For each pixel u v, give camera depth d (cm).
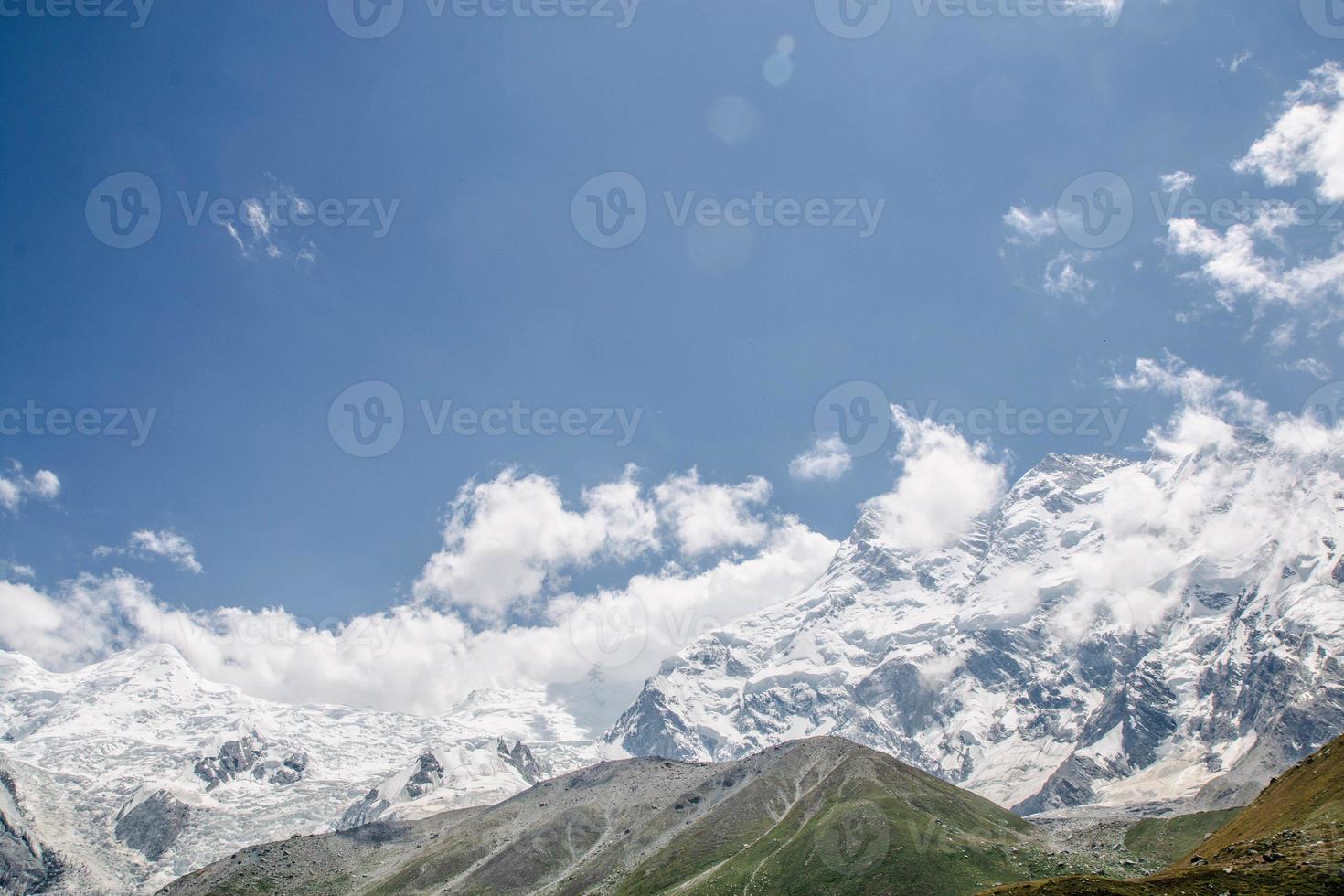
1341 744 17800
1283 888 12862
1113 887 13888
